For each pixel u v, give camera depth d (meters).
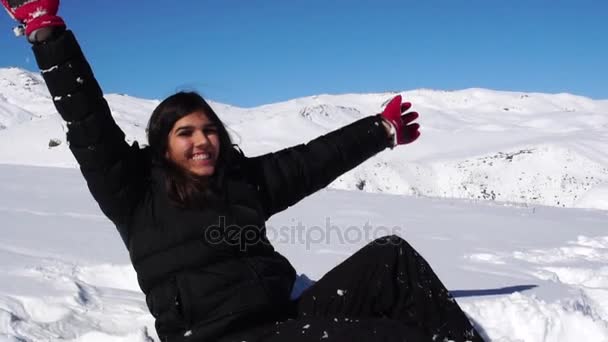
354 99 117.25
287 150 2.70
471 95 114.44
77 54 2.32
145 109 93.88
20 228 5.18
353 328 2.23
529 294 3.61
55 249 4.28
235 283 2.36
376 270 2.56
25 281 3.32
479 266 4.66
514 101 111.19
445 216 8.20
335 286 2.54
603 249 5.72
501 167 38.19
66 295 3.11
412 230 6.67
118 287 3.62
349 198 10.27
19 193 8.14
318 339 2.19
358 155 2.78
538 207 10.45
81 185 9.47
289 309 2.53
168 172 2.38
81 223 5.66
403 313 2.57
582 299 3.62
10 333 2.65
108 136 2.33
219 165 2.47
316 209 8.31
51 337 2.70
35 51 2.29
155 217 2.36
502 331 3.19
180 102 2.40
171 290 2.33
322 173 2.69
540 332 3.19
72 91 2.29
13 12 2.31
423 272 2.61
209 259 2.36
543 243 6.07
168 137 2.40
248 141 49.44
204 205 2.36
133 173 2.40
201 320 2.33
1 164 14.12
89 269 3.71
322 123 65.19
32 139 34.50
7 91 139.38
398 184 36.75
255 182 2.56
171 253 2.34
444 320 2.56
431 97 113.19
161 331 2.38
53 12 2.32
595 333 3.22
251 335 2.27
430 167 40.12
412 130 2.93
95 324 2.89
